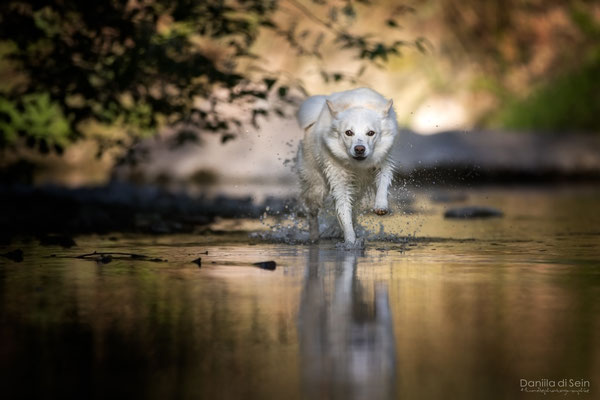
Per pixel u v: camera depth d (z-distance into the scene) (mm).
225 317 9586
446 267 13711
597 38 53156
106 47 22594
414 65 51375
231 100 21516
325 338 8609
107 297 10828
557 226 21219
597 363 7684
